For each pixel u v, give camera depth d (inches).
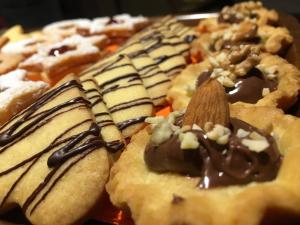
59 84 4.4
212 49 6.1
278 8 8.3
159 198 2.9
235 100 4.3
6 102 4.8
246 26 5.8
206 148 2.9
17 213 3.8
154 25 7.6
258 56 4.5
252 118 3.5
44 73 6.4
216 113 3.1
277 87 4.5
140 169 3.3
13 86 5.1
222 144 2.9
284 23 6.8
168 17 8.0
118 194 3.2
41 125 4.0
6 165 3.8
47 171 3.6
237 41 5.7
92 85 4.8
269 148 3.0
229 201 2.7
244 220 2.6
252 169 2.9
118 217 3.5
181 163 3.0
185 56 6.4
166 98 5.1
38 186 3.5
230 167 2.9
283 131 3.4
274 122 3.5
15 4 10.6
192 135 3.0
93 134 3.8
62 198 3.4
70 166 3.5
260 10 6.9
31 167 3.7
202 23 7.3
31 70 6.6
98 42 7.2
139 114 4.6
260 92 4.4
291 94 4.3
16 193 3.6
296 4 8.3
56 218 3.3
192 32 7.2
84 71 5.9
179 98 4.8
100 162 3.6
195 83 4.9
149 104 4.8
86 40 7.0
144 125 4.5
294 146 3.1
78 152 3.6
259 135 3.0
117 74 5.4
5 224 3.6
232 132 3.1
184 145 2.9
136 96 4.9
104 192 3.5
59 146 3.7
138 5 10.6
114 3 10.9
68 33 7.9
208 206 2.7
